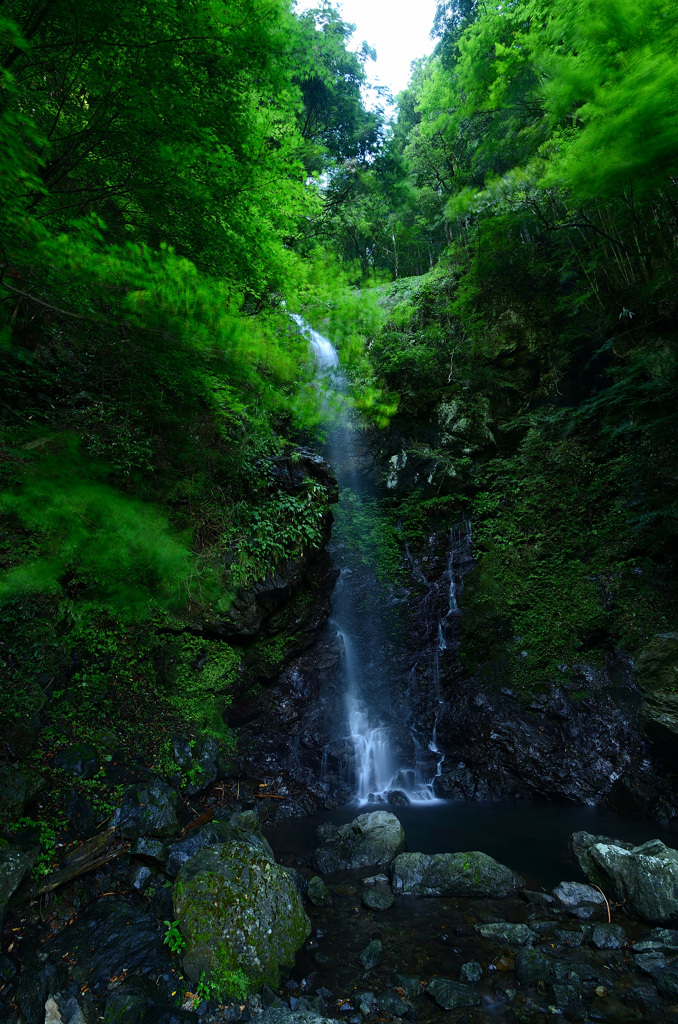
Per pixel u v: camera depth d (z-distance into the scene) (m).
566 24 6.93
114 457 6.26
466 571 10.53
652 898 4.17
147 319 3.10
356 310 5.33
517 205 11.56
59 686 5.48
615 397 9.62
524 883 4.87
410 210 19.22
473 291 12.43
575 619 8.84
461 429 11.78
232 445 7.63
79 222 2.95
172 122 3.72
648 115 5.60
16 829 4.07
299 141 5.60
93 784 4.76
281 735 7.47
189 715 6.30
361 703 8.78
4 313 3.51
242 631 7.09
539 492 10.57
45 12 3.46
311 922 4.21
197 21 3.57
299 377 4.25
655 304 9.62
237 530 7.43
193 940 3.42
